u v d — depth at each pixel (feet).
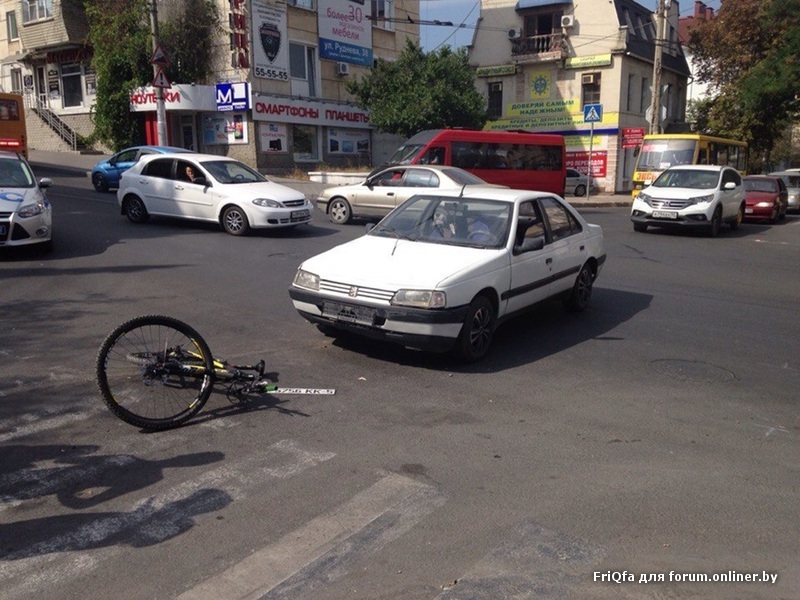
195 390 18.47
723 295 35.17
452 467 15.64
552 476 15.29
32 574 11.68
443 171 52.90
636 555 12.40
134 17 92.68
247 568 11.90
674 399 20.21
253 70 90.17
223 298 30.78
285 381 20.90
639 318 30.04
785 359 24.50
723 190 60.80
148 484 14.75
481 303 22.88
